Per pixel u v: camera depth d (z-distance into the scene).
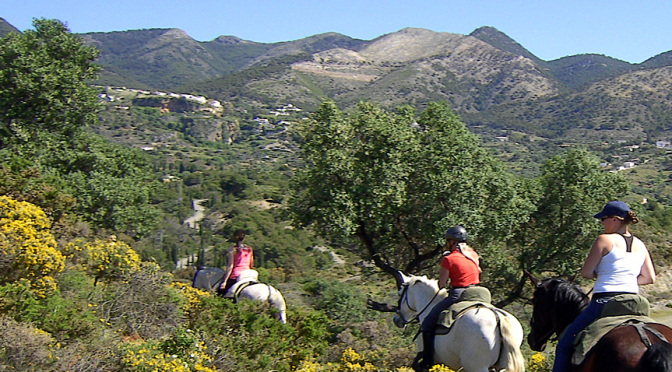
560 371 5.32
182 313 10.61
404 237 21.47
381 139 20.59
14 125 26.59
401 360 10.14
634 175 117.88
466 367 6.70
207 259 60.44
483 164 21.55
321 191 20.16
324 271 48.91
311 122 20.86
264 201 96.94
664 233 41.03
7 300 8.22
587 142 183.50
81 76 29.02
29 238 10.12
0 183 13.55
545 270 23.38
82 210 25.58
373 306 18.48
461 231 7.53
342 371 8.50
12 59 26.80
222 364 8.38
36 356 6.93
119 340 8.87
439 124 21.81
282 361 9.08
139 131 190.00
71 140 28.89
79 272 11.56
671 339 4.62
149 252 49.88
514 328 6.71
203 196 102.00
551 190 23.52
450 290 7.38
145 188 30.98
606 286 5.25
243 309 9.80
